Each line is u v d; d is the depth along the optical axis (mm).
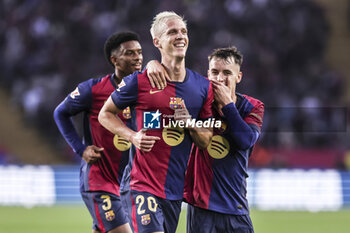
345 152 29531
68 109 10727
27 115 31953
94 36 33594
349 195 25797
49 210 23641
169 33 8469
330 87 34938
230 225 9141
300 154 28688
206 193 9078
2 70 33750
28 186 26391
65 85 32344
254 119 9305
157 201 8484
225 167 9062
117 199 10500
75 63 33062
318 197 25672
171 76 8602
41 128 31781
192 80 8695
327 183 25734
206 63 32344
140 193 8469
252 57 33625
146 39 33156
